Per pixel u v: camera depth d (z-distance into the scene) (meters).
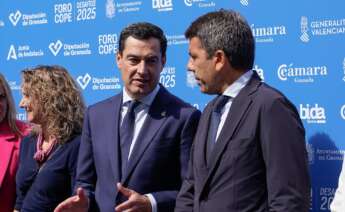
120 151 2.65
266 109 2.10
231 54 2.21
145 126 2.64
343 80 2.66
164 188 2.63
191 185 2.41
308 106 2.77
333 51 2.69
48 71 3.00
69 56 3.58
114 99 2.76
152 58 2.59
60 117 2.93
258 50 2.90
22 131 3.32
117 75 3.38
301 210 2.04
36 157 2.96
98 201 2.64
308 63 2.76
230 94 2.24
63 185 2.92
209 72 2.25
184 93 3.15
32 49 3.74
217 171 2.18
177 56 3.16
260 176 2.13
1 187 3.24
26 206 2.93
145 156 2.60
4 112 3.32
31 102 2.97
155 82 2.64
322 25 2.71
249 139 2.12
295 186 2.04
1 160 3.27
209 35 2.23
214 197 2.18
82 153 2.77
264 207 2.12
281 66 2.84
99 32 3.45
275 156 2.06
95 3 3.46
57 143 2.95
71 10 3.56
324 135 2.73
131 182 2.59
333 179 2.70
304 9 2.76
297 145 2.07
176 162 2.64
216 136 2.26
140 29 2.59
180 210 2.41
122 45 2.63
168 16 3.19
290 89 2.81
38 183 2.91
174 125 2.62
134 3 3.31
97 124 2.73
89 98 3.51
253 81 2.22
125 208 2.46
